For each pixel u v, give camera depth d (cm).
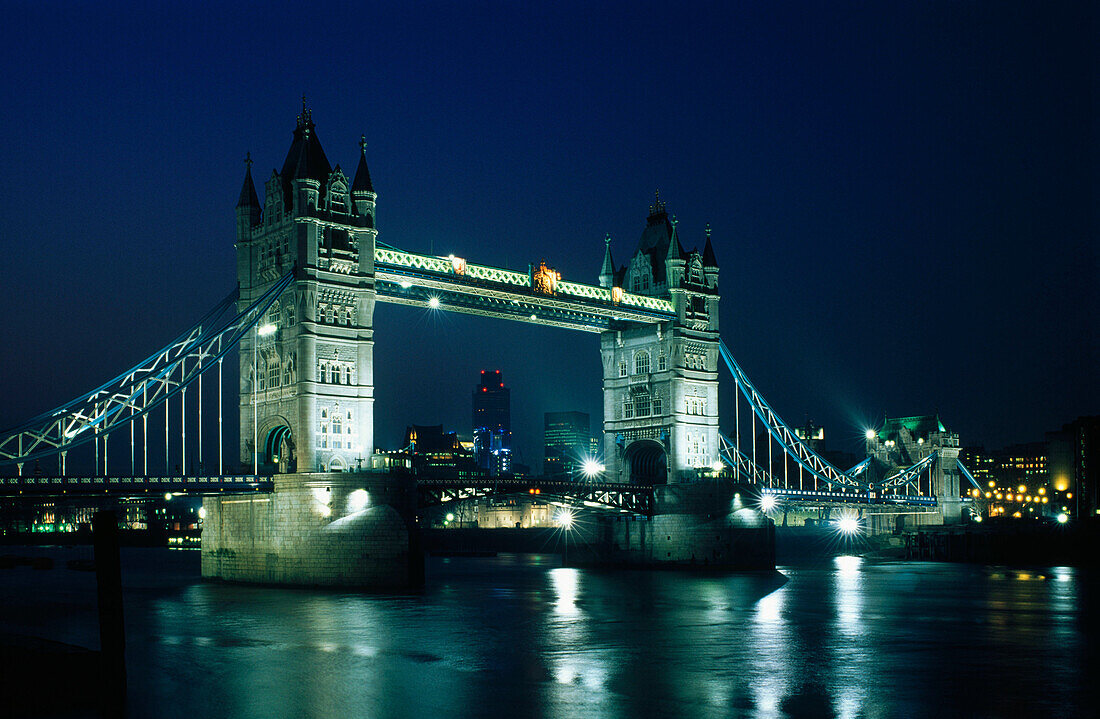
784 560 19662
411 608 9606
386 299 12744
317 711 5366
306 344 11588
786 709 5403
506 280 13638
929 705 5494
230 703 5538
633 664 6669
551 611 9500
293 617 8894
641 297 15350
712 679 6169
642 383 15938
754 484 15588
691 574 14550
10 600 10994
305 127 12294
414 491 11738
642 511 15512
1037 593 11625
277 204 12238
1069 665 6644
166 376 11294
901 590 11950
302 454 11500
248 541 11900
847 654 7069
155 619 8694
